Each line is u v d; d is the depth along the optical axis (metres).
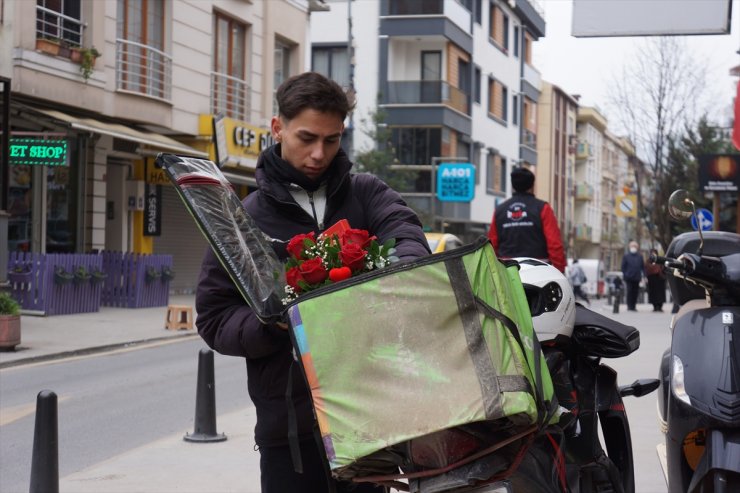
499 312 2.70
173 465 6.82
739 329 4.36
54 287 18.66
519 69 56.25
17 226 20.17
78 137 21.56
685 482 4.53
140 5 22.64
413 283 2.66
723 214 41.09
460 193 39.47
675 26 10.97
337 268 2.83
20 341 14.04
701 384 4.29
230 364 13.22
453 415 2.57
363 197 3.35
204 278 3.15
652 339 16.00
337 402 2.61
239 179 26.73
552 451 3.63
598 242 92.00
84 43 20.28
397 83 42.44
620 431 4.77
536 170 64.81
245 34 27.77
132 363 13.20
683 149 42.72
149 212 24.66
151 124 22.36
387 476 2.73
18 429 8.53
